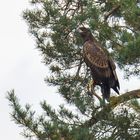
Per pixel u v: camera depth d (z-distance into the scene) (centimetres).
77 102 1639
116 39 1745
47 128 1605
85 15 2072
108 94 1702
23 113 1655
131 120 1645
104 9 2134
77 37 2234
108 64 1762
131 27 1766
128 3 1708
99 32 1788
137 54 1622
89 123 1662
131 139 1686
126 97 1709
